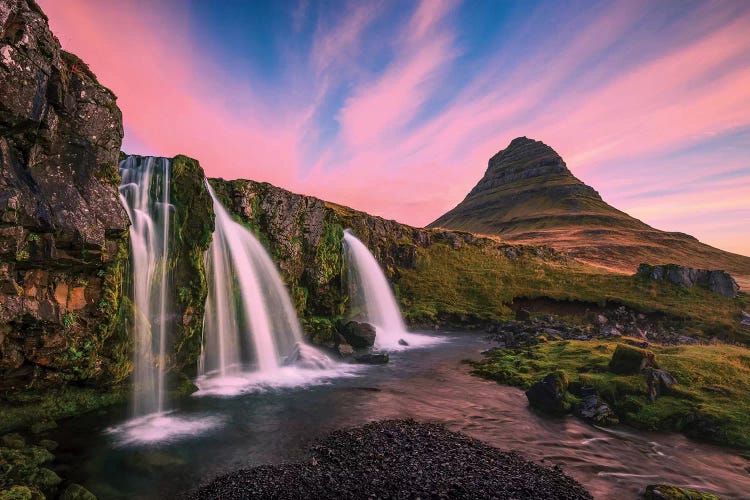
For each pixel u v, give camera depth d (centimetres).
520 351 3003
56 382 1543
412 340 3875
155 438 1548
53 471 1229
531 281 5666
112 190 1606
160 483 1229
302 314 3503
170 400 1966
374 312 4503
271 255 3266
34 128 1334
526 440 1641
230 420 1767
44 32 1359
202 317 2219
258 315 2897
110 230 1566
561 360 2594
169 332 2019
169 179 2127
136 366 1820
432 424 1775
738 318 4309
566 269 6272
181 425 1694
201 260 2225
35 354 1416
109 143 1620
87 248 1469
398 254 5972
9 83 1240
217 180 2986
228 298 2639
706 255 12825
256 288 2959
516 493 1203
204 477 1273
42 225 1329
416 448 1495
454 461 1398
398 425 1733
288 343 3162
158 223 2019
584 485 1305
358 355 3084
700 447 1608
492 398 2141
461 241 6956
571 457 1502
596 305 4912
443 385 2373
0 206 1211
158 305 1975
